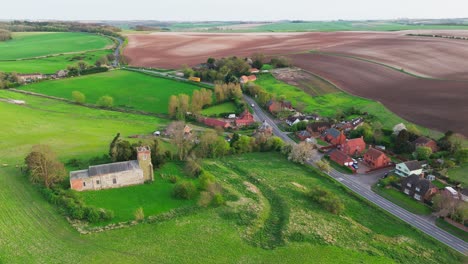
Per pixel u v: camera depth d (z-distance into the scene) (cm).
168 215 8338
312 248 7531
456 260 7744
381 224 8944
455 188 10656
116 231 7631
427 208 9756
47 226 7606
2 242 7019
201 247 7281
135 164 9850
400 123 15025
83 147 12019
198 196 9262
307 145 12450
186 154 11638
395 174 11681
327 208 9250
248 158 12450
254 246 7481
